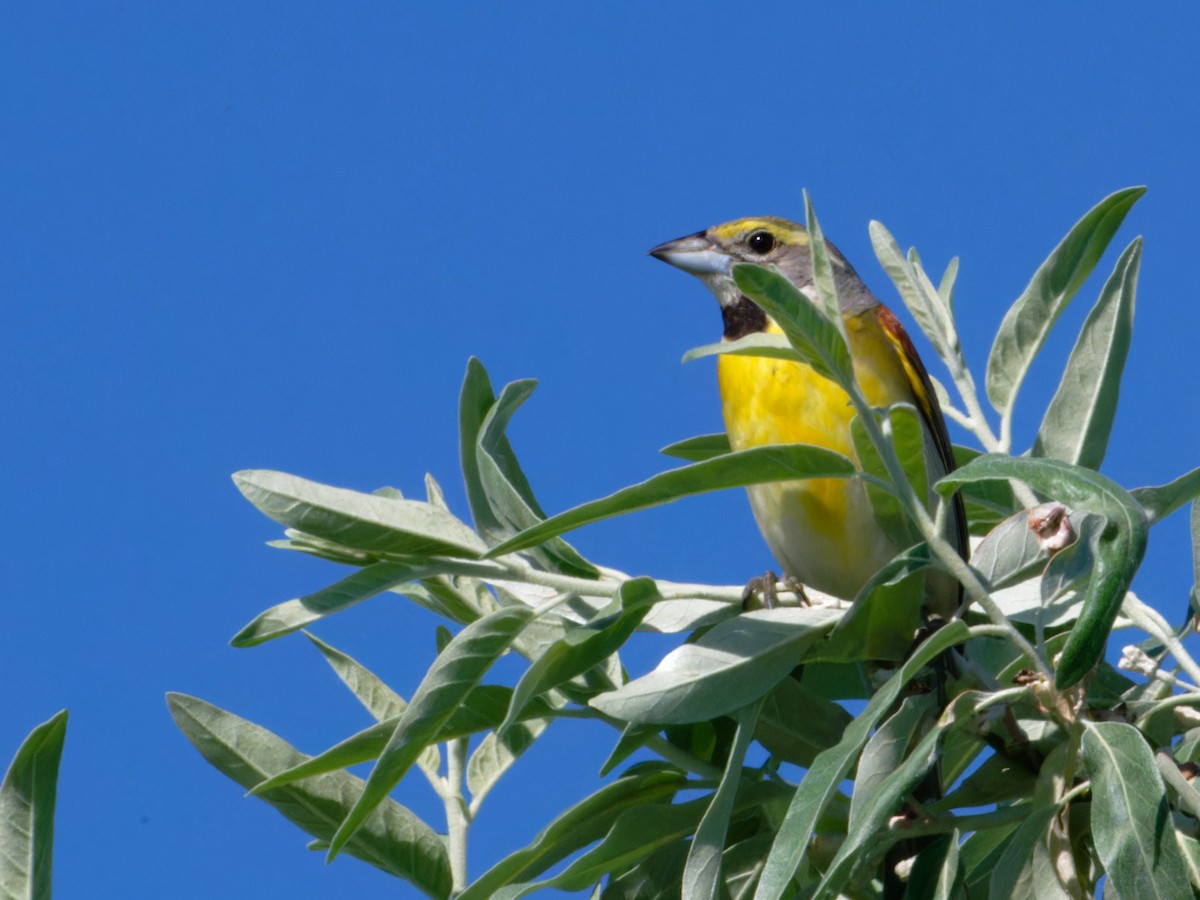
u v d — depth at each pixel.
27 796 6.75
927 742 6.33
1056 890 6.69
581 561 8.01
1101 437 8.91
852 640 7.67
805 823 5.90
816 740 7.93
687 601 8.24
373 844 7.96
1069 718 6.61
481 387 7.99
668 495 6.86
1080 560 6.83
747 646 7.48
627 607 7.46
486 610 8.36
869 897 7.47
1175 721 7.58
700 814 7.63
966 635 6.61
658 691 7.29
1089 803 6.98
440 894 8.02
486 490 7.70
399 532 7.62
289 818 7.93
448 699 7.03
